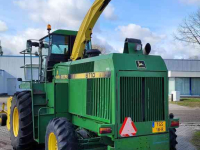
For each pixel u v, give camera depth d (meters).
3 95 26.28
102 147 4.35
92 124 4.46
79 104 4.83
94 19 5.57
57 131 4.12
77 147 4.04
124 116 3.94
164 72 4.35
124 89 3.97
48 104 5.62
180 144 6.94
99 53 5.12
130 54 4.18
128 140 3.94
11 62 27.91
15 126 6.25
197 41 19.75
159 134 4.21
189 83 27.59
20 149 5.79
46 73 6.07
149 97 4.19
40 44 6.21
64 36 6.41
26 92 6.02
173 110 14.77
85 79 4.63
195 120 11.15
